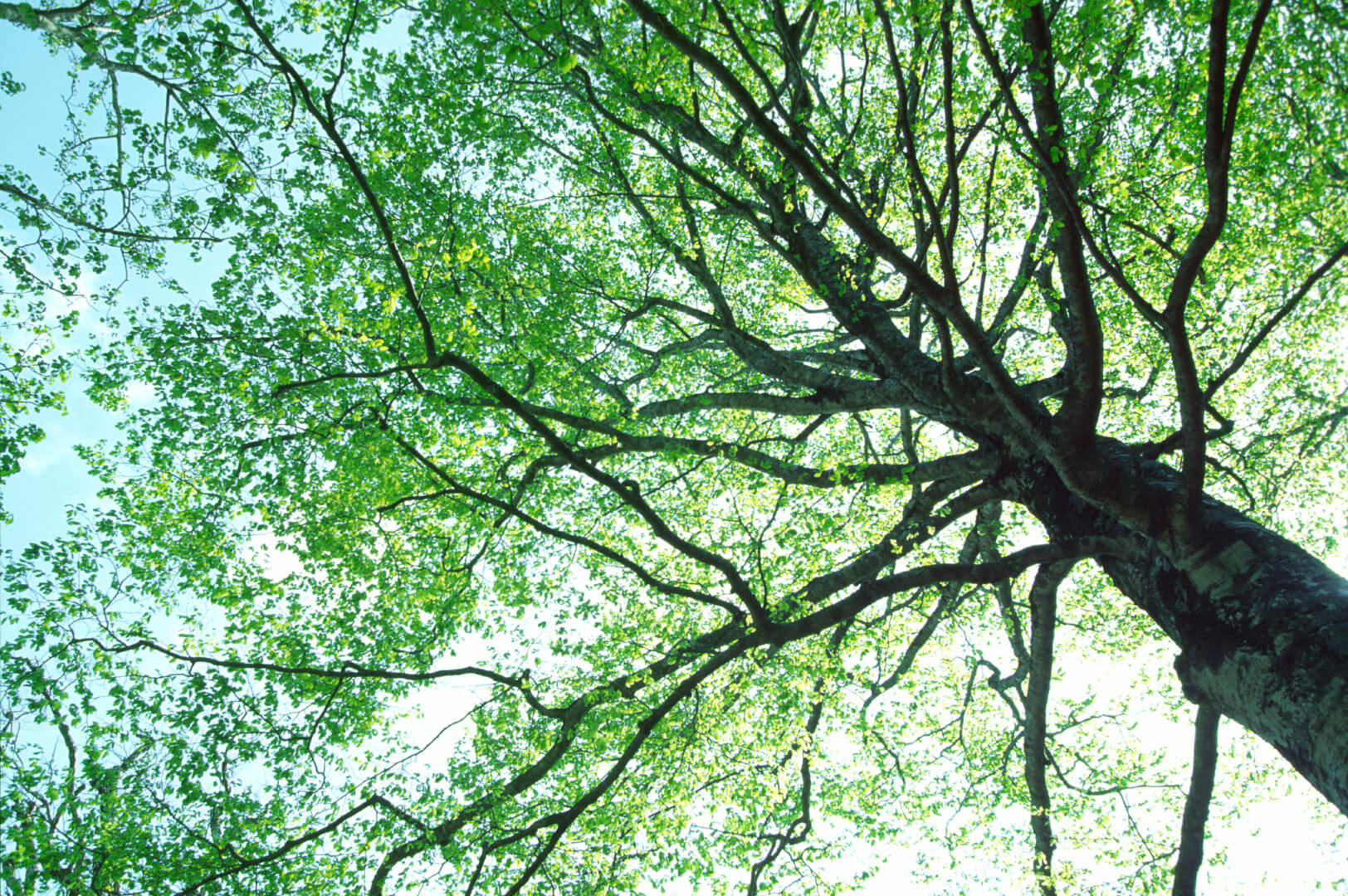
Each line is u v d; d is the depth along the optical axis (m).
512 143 11.23
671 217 11.28
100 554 8.54
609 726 9.14
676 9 7.03
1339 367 11.35
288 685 8.32
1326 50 5.83
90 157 9.08
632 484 6.75
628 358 12.48
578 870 9.01
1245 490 9.40
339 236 10.12
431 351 6.29
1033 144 5.10
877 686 13.05
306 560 10.06
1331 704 4.67
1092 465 6.42
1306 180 6.66
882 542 9.02
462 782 9.55
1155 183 8.16
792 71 8.62
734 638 8.16
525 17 6.32
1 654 7.71
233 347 9.36
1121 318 10.47
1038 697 10.30
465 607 10.39
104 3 8.28
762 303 12.13
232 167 7.75
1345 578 5.36
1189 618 6.03
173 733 7.85
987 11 6.62
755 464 9.30
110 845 7.46
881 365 9.63
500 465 10.65
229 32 7.33
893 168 8.99
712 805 10.26
